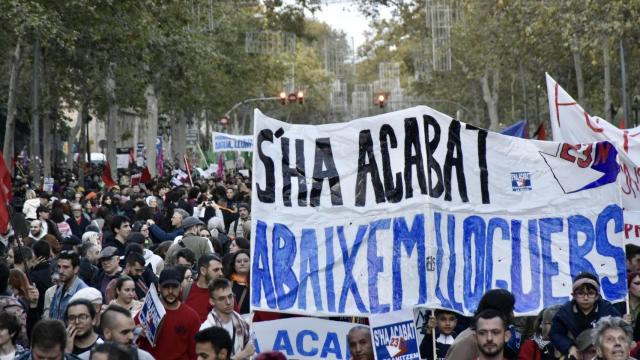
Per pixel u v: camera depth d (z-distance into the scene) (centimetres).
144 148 7425
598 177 1012
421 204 966
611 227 1013
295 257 992
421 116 975
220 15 5688
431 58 7269
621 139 1384
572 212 1012
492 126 6119
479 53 5662
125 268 1335
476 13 5356
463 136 989
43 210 1944
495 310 802
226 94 6725
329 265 986
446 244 977
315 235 991
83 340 945
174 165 6494
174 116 7188
